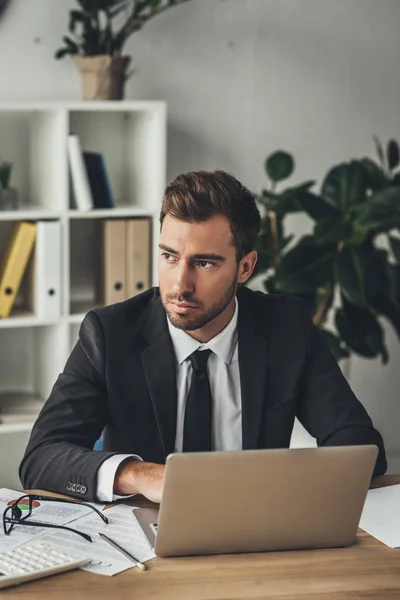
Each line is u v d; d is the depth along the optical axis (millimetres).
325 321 3707
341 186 3578
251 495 1499
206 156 3766
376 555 1556
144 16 3328
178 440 1972
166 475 1445
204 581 1425
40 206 3439
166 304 1839
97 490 1731
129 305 2051
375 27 3914
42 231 3268
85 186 3309
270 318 2105
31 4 3408
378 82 3971
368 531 1663
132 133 3564
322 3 3814
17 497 1763
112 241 3385
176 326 1845
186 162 3742
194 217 1783
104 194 3395
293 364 2059
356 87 3939
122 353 1976
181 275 1799
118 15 3531
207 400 1959
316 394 2082
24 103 3150
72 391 1949
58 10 3445
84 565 1462
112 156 3637
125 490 1719
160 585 1404
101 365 1963
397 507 1783
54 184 3330
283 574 1464
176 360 1982
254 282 3928
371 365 4195
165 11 3590
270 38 3764
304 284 3494
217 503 1487
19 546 1519
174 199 1802
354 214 3484
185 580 1426
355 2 3865
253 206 1900
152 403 1954
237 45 3721
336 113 3932
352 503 1561
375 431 2029
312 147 3922
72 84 3514
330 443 1994
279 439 2021
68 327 3377
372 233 3598
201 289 1811
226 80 3732
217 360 1999
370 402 4230
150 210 3410
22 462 1891
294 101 3852
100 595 1363
